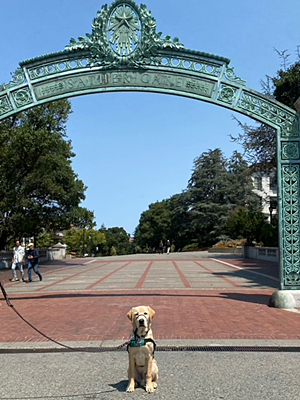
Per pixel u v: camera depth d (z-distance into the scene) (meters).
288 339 8.84
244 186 66.12
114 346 8.46
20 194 31.83
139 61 12.50
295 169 12.55
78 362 7.63
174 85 12.59
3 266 31.27
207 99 12.56
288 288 12.67
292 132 12.59
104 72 12.62
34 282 21.55
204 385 6.28
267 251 36.38
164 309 12.30
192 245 69.00
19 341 8.97
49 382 6.55
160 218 83.19
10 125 30.59
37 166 31.84
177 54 12.57
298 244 12.53
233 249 52.75
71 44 12.53
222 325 10.16
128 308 12.62
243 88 12.57
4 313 12.17
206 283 19.42
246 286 18.30
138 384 6.23
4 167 30.55
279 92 28.89
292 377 6.64
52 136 30.12
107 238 115.19
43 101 12.66
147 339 6.01
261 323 10.38
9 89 12.60
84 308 12.76
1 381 6.64
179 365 7.31
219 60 12.55
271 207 39.78
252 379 6.55
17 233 33.72
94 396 5.89
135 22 12.57
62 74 12.61
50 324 10.54
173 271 26.55
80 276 24.56
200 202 66.75
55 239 61.28
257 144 33.66
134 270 28.11
